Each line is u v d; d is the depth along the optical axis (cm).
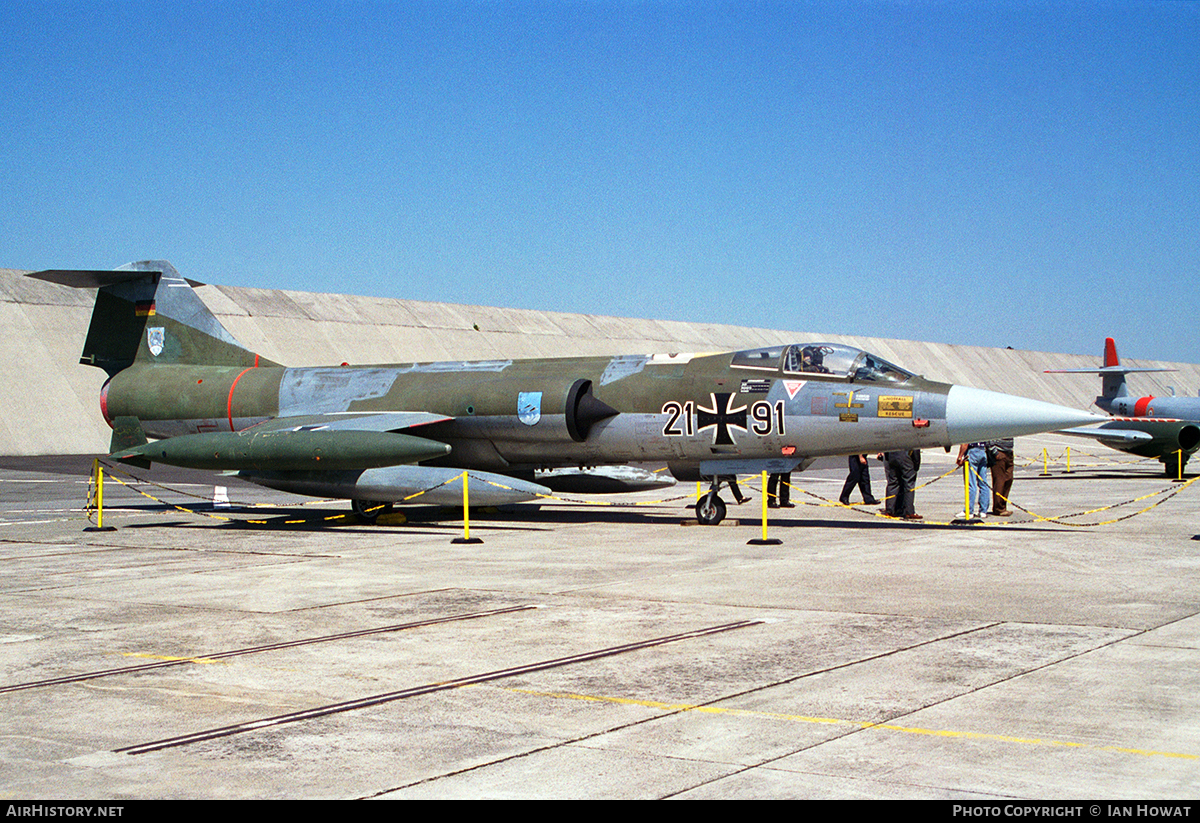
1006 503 1789
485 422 1748
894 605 896
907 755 496
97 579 1103
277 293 5547
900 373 1561
